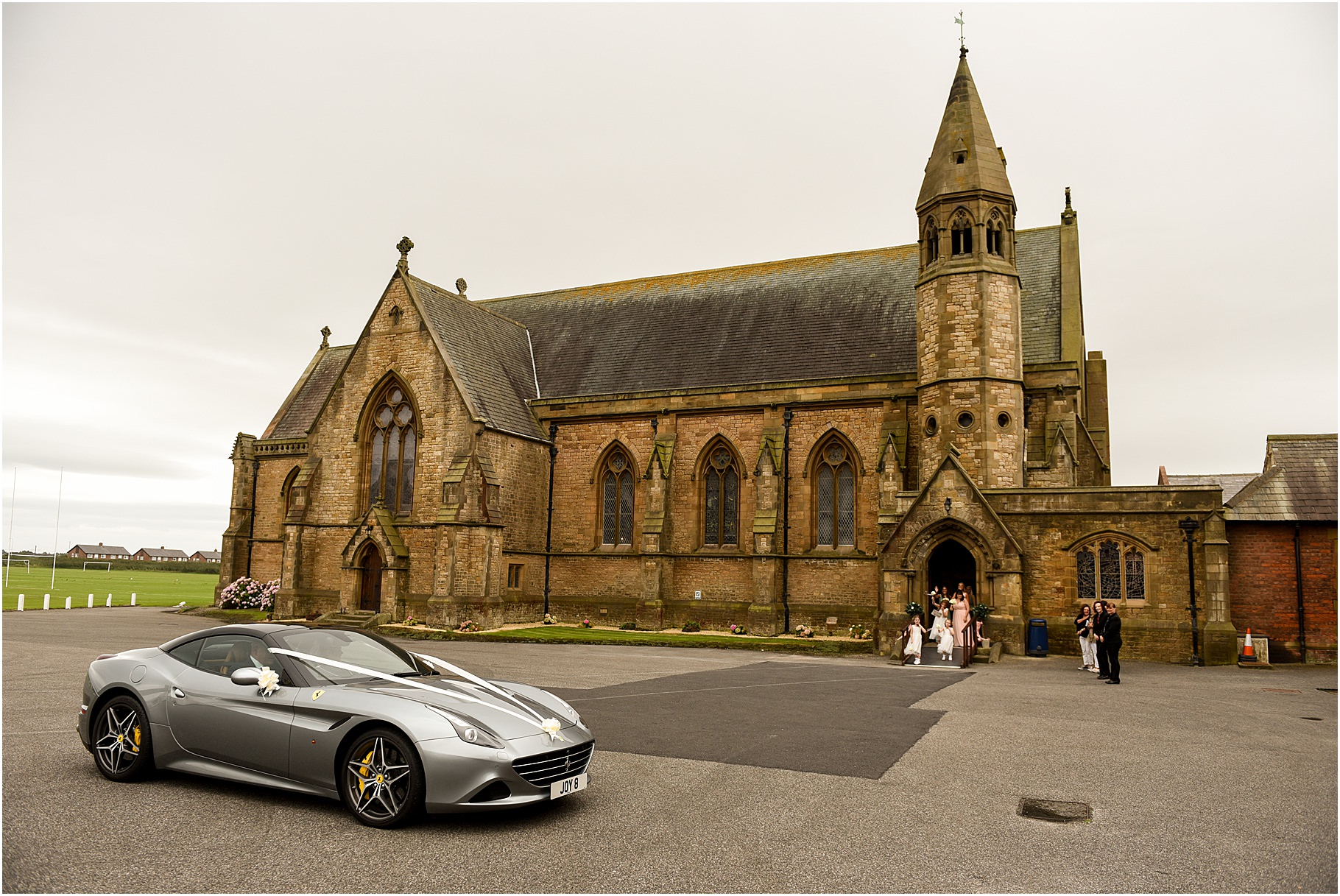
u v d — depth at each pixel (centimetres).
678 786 1030
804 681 2088
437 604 3562
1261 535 2809
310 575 4100
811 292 4291
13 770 1039
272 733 903
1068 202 3953
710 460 3906
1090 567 2845
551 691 1825
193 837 797
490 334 4491
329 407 4162
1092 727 1474
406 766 834
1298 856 807
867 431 3591
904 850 807
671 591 3800
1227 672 2436
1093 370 4269
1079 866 772
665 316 4600
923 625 2858
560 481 4178
